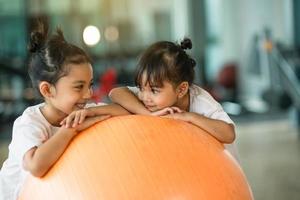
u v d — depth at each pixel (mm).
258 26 8219
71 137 1583
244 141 5516
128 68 7977
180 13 8766
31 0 7926
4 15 7781
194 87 1859
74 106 1634
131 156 1486
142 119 1624
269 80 6609
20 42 7625
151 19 8961
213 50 9125
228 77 8383
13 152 1663
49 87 1626
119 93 1816
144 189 1431
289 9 7379
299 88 5996
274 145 5281
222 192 1509
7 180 1717
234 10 8875
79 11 8305
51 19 8094
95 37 5562
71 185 1468
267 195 3688
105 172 1458
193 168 1507
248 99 8203
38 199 1517
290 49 6488
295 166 4434
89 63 1638
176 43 1796
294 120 6184
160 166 1477
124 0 8703
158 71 1663
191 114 1729
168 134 1575
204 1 8445
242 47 8672
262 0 8094
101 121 1645
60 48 1606
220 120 1754
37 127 1639
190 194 1455
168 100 1709
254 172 4293
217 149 1636
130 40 8672
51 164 1542
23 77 6969
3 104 7086
